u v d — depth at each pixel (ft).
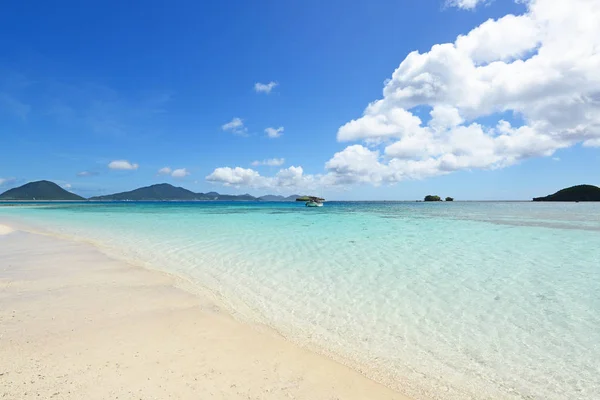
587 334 18.66
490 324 20.16
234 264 35.96
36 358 14.49
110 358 14.76
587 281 29.14
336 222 91.97
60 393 11.89
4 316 19.52
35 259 37.76
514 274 31.60
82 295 24.18
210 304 23.17
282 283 28.73
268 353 16.16
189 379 13.33
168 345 16.43
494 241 53.11
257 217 113.80
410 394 13.26
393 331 19.26
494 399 13.08
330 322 20.53
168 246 47.55
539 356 16.40
